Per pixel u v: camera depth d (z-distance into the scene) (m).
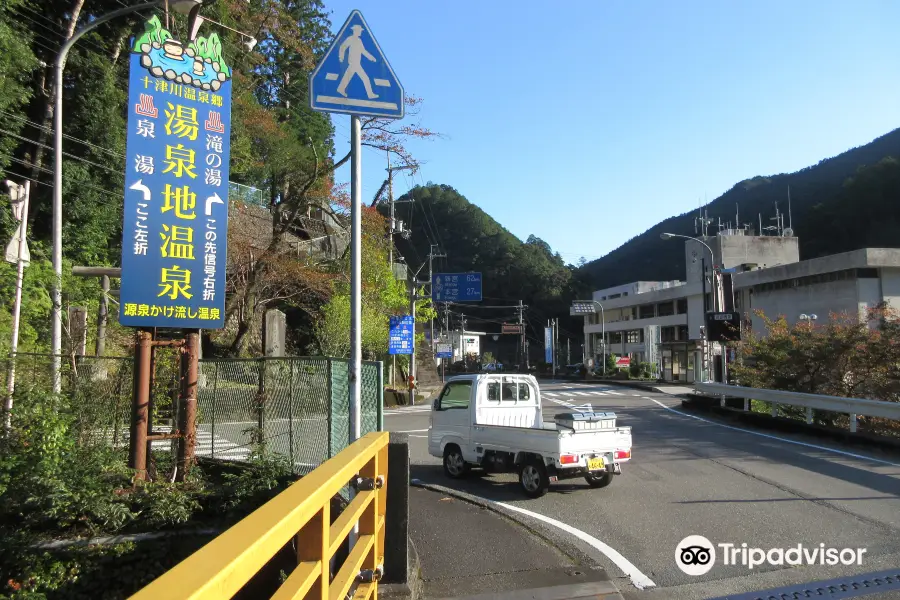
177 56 7.30
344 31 5.59
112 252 20.31
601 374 56.25
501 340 96.25
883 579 5.04
